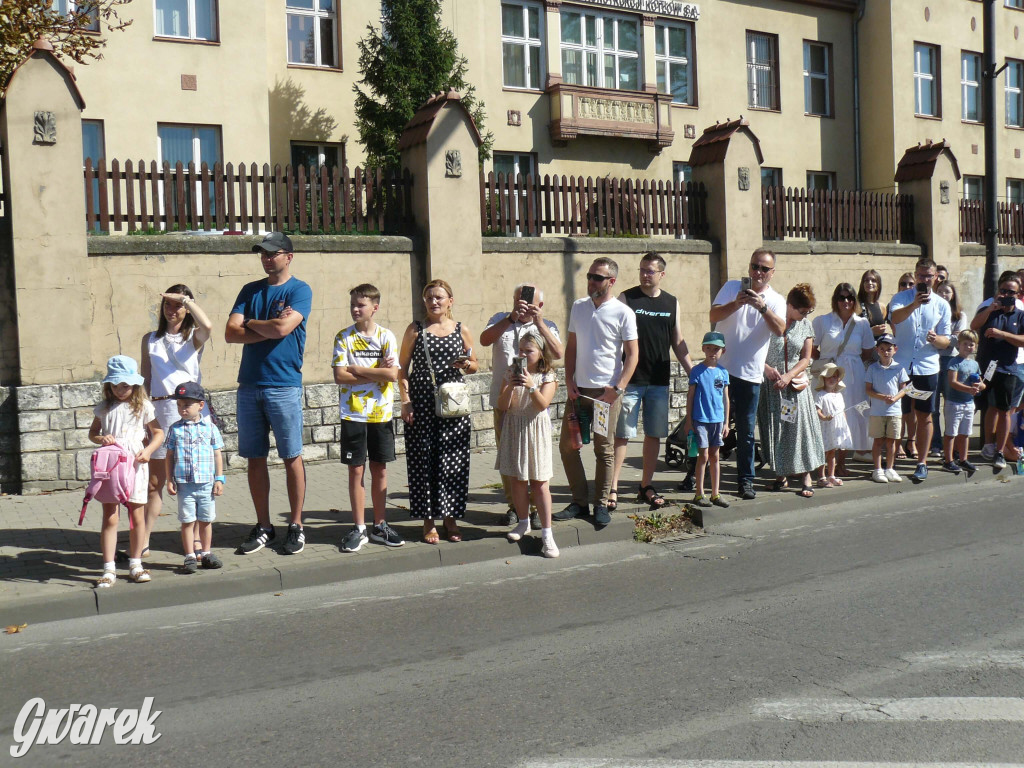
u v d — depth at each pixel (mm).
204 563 6328
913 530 7617
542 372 6934
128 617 5711
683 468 9977
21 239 8734
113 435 6035
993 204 12602
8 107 8648
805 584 6129
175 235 9516
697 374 8156
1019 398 9906
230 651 5043
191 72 16094
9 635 5383
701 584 6207
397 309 10750
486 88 19750
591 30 21203
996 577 6156
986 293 12688
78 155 8977
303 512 8000
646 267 8109
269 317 6680
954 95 24906
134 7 15602
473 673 4625
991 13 12484
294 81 17844
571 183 12039
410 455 7035
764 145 23109
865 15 24219
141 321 9359
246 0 16500
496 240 11367
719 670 4590
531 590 6156
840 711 4062
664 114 21516
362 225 10688
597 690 4355
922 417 9414
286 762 3684
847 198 14938
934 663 4625
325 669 4730
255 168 9992
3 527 7488
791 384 8625
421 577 6547
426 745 3803
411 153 10922
